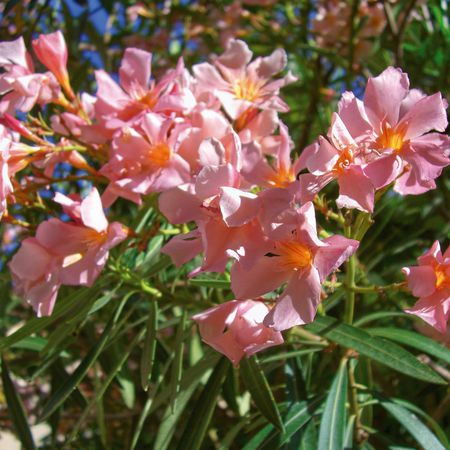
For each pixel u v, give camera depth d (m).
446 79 0.65
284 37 0.77
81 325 0.43
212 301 0.44
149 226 0.42
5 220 0.39
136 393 0.56
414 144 0.31
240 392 0.51
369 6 0.71
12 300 0.60
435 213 0.61
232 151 0.32
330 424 0.35
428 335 0.42
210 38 0.82
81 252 0.36
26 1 0.66
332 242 0.30
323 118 0.74
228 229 0.30
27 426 0.43
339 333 0.36
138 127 0.36
